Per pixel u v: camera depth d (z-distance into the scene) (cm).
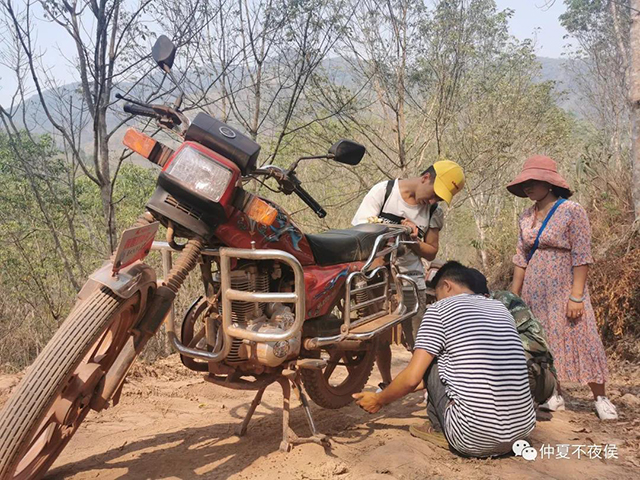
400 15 991
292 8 801
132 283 268
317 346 351
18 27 616
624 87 1877
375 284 411
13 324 726
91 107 646
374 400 363
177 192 295
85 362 289
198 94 801
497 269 1014
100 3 614
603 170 879
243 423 377
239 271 321
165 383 509
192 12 705
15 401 239
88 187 1138
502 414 341
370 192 459
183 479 309
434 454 358
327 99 970
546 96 1474
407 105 1092
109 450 352
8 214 855
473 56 1155
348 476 315
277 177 340
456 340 351
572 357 449
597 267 686
